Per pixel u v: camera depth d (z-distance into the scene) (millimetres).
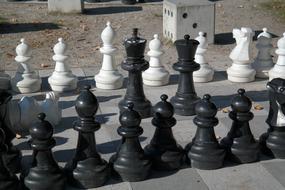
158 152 4574
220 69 6848
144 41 5273
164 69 6289
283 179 4480
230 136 4711
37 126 4246
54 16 9562
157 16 9531
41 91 6152
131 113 4418
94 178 4371
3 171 4258
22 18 9414
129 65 5293
